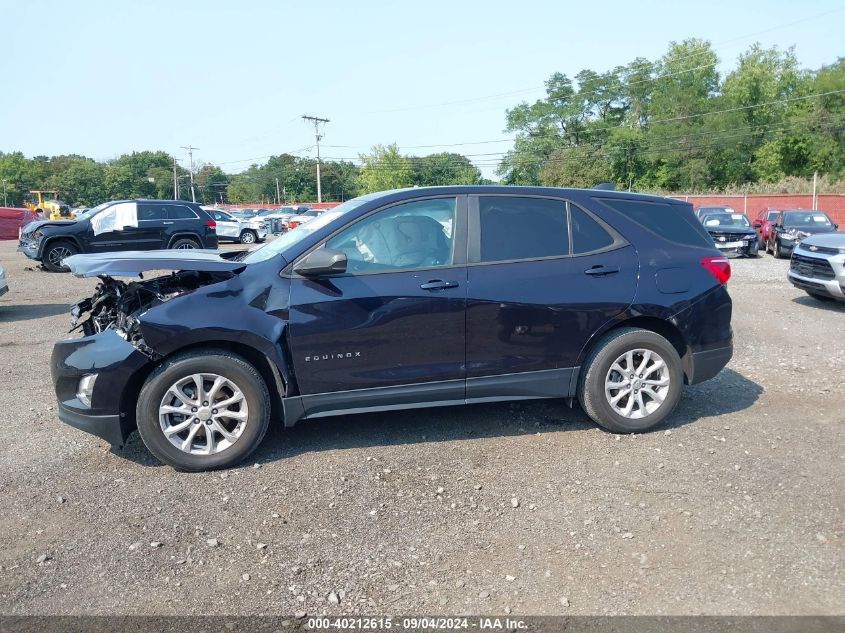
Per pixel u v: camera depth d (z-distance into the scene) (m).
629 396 4.90
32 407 5.74
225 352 4.32
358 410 4.56
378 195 4.81
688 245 5.11
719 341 5.11
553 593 3.03
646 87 69.06
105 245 16.81
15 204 124.62
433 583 3.11
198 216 17.52
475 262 4.65
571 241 4.86
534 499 3.91
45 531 3.60
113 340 4.28
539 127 74.44
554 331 4.74
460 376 4.64
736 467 4.32
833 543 3.41
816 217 20.81
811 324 9.24
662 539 3.46
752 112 63.12
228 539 3.51
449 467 4.36
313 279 4.41
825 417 5.27
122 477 4.27
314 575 3.19
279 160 139.25
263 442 4.82
